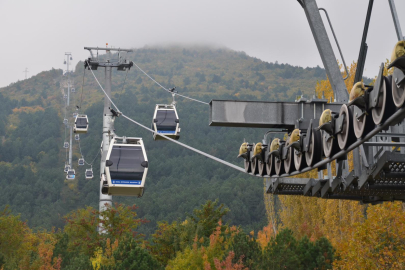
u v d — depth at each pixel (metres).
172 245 42.62
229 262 29.84
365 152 13.50
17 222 49.06
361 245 26.62
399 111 9.48
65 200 150.00
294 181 17.05
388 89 9.80
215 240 34.81
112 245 39.38
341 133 11.90
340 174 14.66
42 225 123.56
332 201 38.72
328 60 15.38
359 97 10.44
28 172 161.12
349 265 26.72
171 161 164.38
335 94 15.41
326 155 12.71
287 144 14.70
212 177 155.75
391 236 26.20
